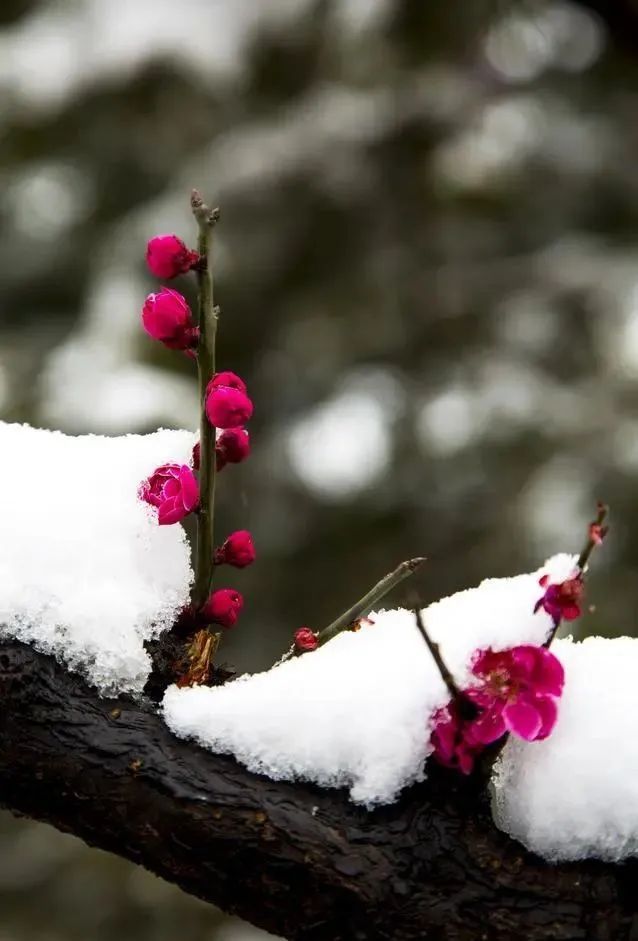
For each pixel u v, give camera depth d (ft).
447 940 5.12
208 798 5.25
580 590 5.14
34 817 5.58
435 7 25.17
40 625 5.47
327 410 26.08
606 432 23.30
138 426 21.24
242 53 25.71
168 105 25.98
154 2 25.85
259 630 25.30
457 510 24.18
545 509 22.56
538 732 4.98
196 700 5.43
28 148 27.02
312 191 25.39
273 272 25.68
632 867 5.20
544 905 5.14
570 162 25.89
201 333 5.37
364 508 24.82
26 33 26.63
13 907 24.67
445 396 25.09
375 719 5.23
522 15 25.96
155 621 5.61
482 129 26.09
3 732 5.40
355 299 26.25
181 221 25.00
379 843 5.19
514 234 26.53
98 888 24.68
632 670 5.40
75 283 28.89
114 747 5.35
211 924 24.18
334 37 25.82
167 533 5.72
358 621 5.68
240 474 25.50
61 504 5.67
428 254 26.30
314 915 5.21
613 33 23.71
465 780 5.24
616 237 26.84
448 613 5.46
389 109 25.80
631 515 22.22
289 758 5.29
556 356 25.55
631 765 5.13
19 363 25.71
